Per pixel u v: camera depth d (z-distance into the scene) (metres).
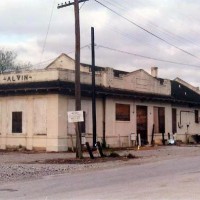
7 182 16.08
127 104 39.47
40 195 12.40
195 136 49.34
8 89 34.19
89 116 35.50
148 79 42.41
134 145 39.44
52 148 32.41
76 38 24.95
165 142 43.34
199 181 14.21
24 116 34.12
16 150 33.75
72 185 14.49
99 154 27.98
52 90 32.47
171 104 46.00
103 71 37.25
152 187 13.12
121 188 13.16
